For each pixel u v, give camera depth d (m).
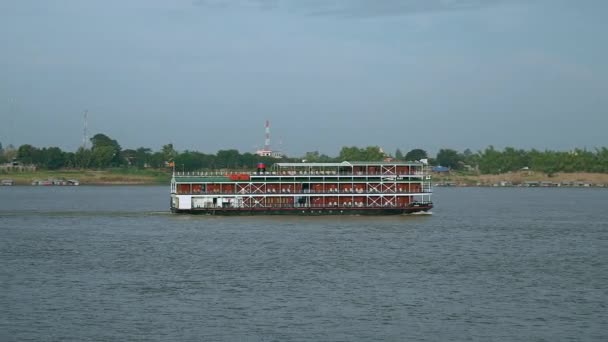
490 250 161.12
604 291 117.81
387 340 91.75
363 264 140.50
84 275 128.12
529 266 140.25
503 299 111.88
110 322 98.00
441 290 117.56
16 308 104.38
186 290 116.38
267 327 96.38
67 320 98.75
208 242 169.12
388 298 111.88
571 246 169.50
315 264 140.12
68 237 178.88
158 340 90.94
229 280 124.31
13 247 161.12
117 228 198.38
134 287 118.38
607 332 95.50
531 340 92.31
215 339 91.50
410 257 149.62
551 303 109.62
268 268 135.50
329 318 100.62
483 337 93.25
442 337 93.12
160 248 159.62
